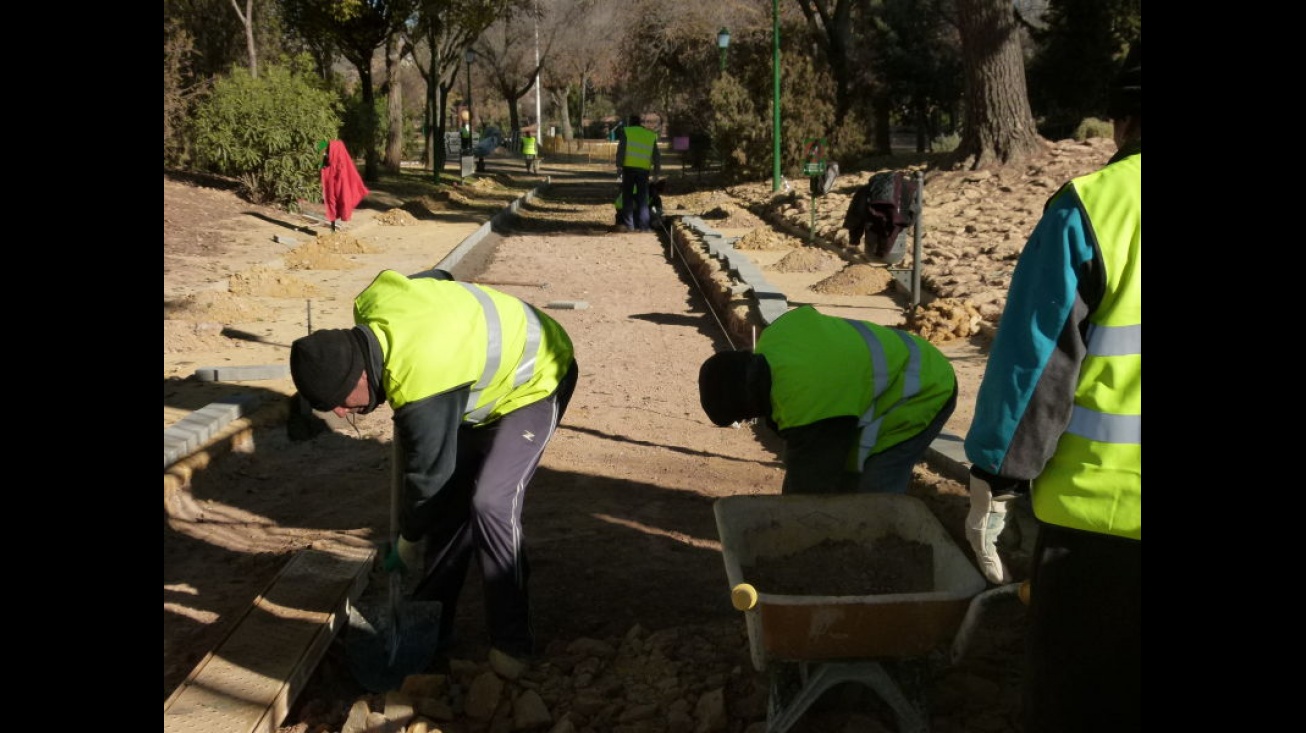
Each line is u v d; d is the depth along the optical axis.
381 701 3.60
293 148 18.39
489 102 80.38
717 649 3.92
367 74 26.92
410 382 3.44
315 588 4.35
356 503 5.80
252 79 18.62
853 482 3.74
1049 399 2.24
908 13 33.00
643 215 20.39
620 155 20.19
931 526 3.20
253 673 3.64
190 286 11.38
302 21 25.69
